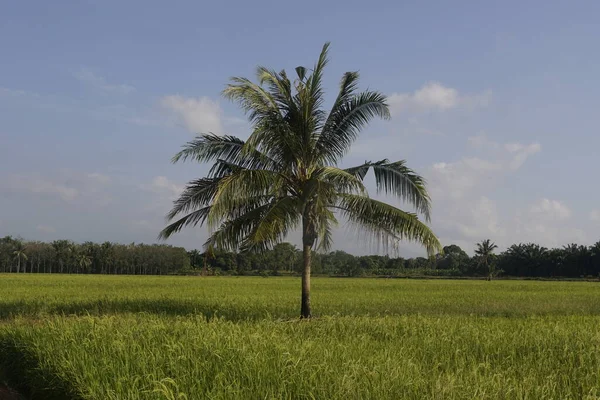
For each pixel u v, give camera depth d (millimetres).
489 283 64688
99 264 128250
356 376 7527
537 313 24516
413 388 7195
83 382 8023
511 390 7398
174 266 124688
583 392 7676
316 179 16766
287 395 6988
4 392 9953
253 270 111688
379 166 18172
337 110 18344
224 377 7578
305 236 18156
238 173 16906
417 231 17938
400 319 16797
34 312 23328
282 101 18062
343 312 23906
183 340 10328
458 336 12484
